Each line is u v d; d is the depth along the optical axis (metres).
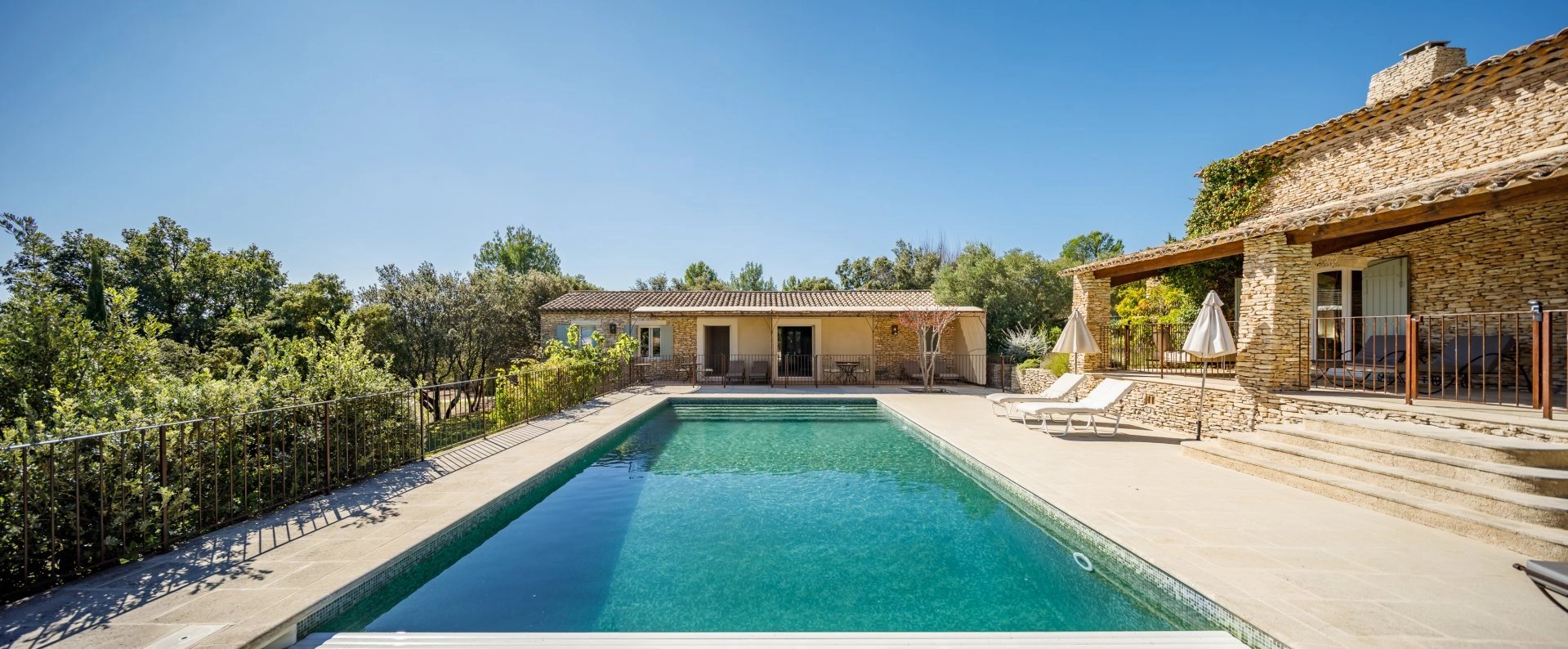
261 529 4.57
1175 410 9.51
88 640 2.81
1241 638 3.09
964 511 6.10
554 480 7.07
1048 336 18.33
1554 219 7.67
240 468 5.12
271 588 3.45
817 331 20.78
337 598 3.45
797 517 5.88
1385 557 3.93
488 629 3.51
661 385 18.80
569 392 12.88
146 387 5.41
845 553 4.88
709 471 7.98
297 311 20.92
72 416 4.20
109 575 3.62
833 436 10.75
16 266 22.12
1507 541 4.03
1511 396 6.91
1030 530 5.46
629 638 3.16
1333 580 3.55
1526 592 3.37
